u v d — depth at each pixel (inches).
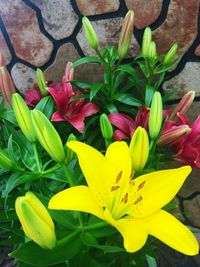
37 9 19.3
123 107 18.1
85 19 16.1
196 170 19.5
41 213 9.1
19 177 12.8
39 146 13.6
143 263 13.4
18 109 11.9
